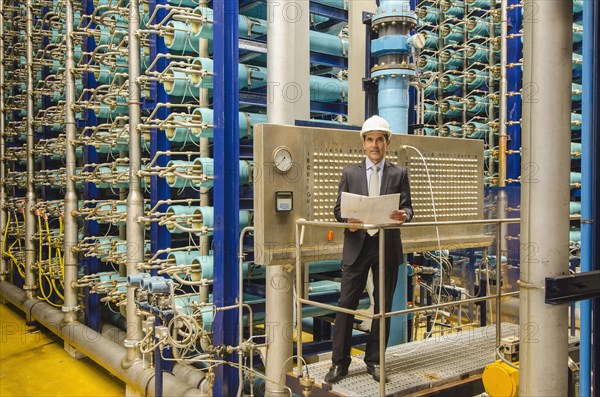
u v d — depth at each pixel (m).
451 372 3.90
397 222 3.34
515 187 5.90
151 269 5.48
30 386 5.83
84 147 6.96
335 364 3.68
